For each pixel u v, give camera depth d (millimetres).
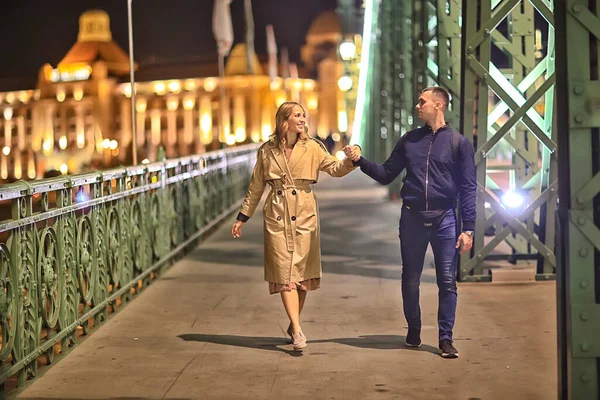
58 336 6387
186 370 6129
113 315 8055
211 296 8961
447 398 5410
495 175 15844
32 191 5805
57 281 6465
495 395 5453
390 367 6117
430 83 14492
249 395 5523
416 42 15125
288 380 5836
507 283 9227
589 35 4562
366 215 16828
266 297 8867
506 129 9055
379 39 28250
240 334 7242
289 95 128500
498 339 6883
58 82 142250
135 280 8922
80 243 7082
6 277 5488
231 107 129000
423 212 6320
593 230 4617
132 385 5785
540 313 7812
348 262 11086
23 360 5672
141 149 134250
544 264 9312
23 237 5758
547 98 9148
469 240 6227
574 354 4660
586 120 4566
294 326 6539
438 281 6406
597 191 4602
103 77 139000
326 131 130250
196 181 13469
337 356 6441
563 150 4668
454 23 10992
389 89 23156
